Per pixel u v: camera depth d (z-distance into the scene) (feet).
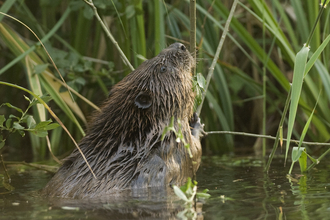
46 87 28.19
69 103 29.17
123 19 29.09
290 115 17.74
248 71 39.40
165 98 20.90
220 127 37.09
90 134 20.42
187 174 21.26
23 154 35.27
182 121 21.44
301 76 17.74
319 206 13.78
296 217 12.50
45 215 13.64
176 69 21.67
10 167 27.94
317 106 29.17
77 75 31.14
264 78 27.91
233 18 28.66
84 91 36.58
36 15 40.06
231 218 12.60
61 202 15.87
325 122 29.04
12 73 38.01
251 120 38.88
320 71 27.25
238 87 36.96
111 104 21.25
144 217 13.00
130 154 19.48
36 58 29.01
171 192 17.34
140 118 20.39
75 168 18.95
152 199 15.87
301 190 16.88
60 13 40.27
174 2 36.37
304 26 29.50
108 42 34.22
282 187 17.78
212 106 36.37
